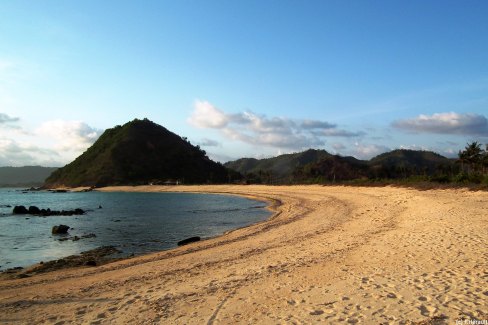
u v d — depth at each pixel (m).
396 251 13.76
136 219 41.66
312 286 10.31
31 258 21.62
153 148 194.00
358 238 17.73
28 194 137.38
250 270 13.02
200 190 122.44
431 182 48.56
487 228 16.30
